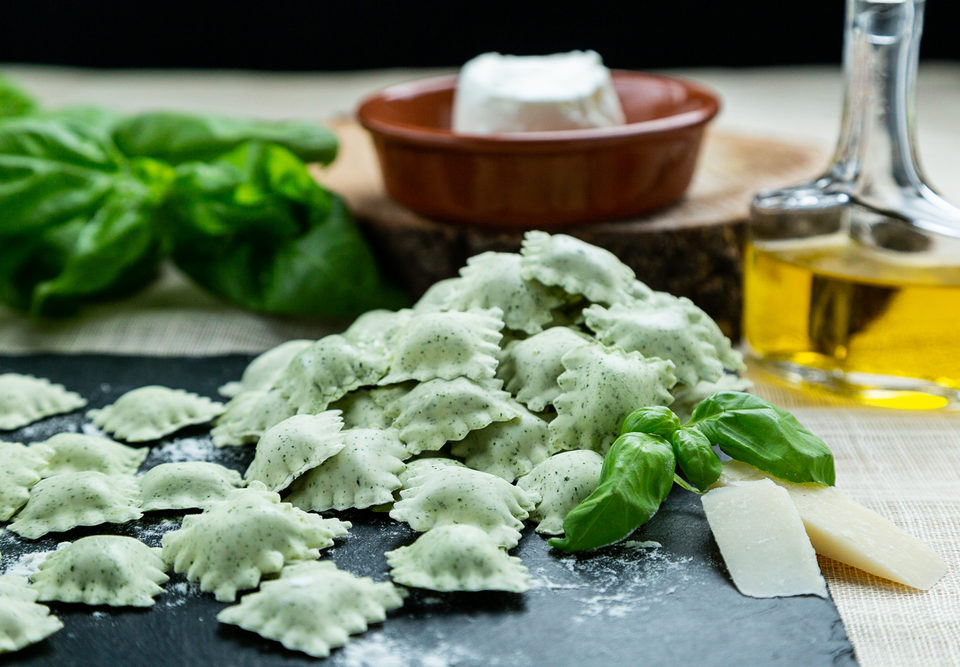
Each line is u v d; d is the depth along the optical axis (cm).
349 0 142
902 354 71
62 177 80
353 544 62
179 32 144
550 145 76
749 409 64
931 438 69
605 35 141
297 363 68
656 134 76
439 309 69
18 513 65
